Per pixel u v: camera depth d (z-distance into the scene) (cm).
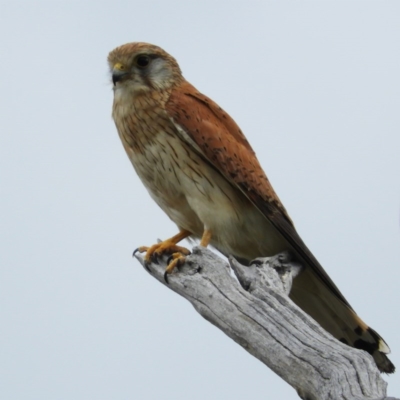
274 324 859
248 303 890
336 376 772
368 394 747
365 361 789
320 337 834
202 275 944
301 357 812
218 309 902
